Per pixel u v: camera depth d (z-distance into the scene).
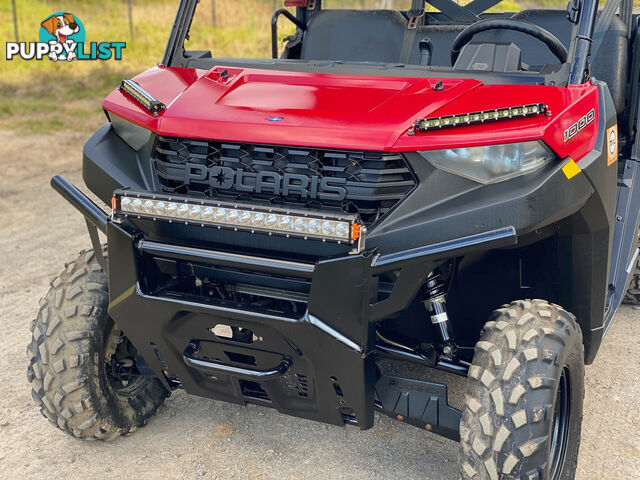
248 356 2.79
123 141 2.91
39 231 6.53
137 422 3.31
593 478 2.98
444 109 2.52
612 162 2.97
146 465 3.09
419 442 3.27
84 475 3.02
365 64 3.21
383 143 2.37
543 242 2.96
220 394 2.93
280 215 2.37
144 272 2.66
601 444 3.22
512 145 2.42
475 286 3.04
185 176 2.63
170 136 2.64
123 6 24.80
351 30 4.13
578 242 2.84
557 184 2.42
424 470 3.05
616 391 3.67
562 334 2.45
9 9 23.23
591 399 3.60
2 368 3.96
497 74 2.89
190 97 2.80
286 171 2.51
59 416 3.06
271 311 2.51
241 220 2.42
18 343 4.26
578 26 2.87
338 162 2.46
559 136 2.47
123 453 3.18
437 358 2.75
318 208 2.49
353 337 2.43
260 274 2.59
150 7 25.31
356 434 3.34
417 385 2.71
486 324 2.55
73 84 16.39
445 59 3.87
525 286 3.07
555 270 3.03
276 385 2.76
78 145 10.86
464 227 2.36
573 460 2.78
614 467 3.06
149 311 2.67
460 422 2.47
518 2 3.73
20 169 9.20
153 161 2.76
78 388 3.00
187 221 2.49
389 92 2.70
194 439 3.29
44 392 3.04
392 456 3.16
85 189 8.14
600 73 3.88
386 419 3.46
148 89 2.94
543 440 2.34
